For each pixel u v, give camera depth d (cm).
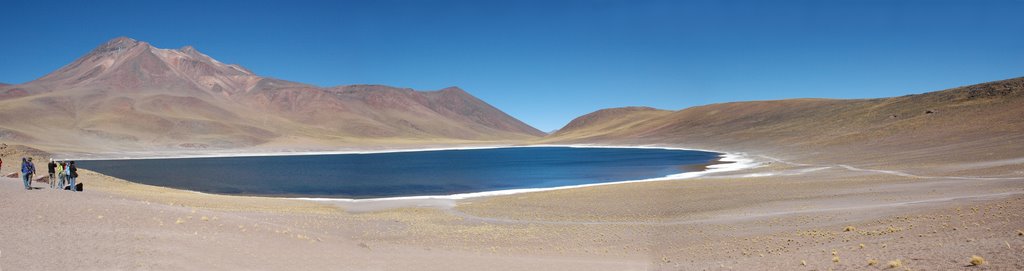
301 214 3272
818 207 2955
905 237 1758
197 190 6003
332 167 10694
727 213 3066
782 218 2628
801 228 2302
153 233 1723
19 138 16362
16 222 1694
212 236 1823
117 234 1645
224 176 8212
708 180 5188
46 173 5116
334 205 4081
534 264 1938
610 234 2636
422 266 1806
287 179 7569
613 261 2028
